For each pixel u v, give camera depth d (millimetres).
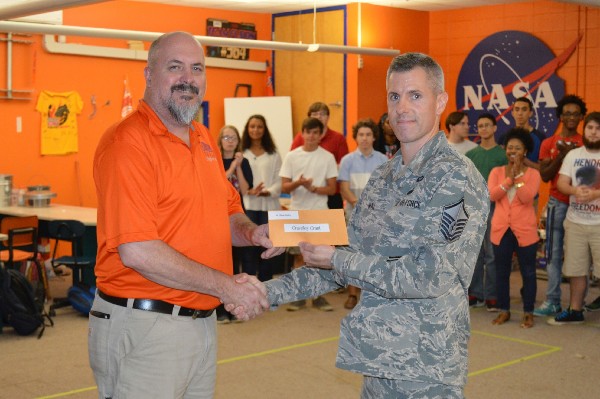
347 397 4816
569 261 6637
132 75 10422
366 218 2701
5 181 8820
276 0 10477
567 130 7332
